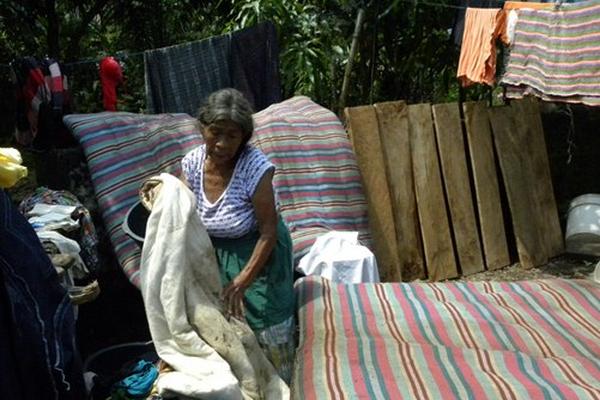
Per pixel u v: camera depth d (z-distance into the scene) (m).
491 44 4.48
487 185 5.02
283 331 2.63
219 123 2.29
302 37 5.40
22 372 2.09
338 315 2.86
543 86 4.23
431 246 4.76
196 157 2.54
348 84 5.28
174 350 2.27
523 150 5.17
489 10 4.47
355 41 5.18
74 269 2.91
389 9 5.16
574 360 2.48
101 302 3.92
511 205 5.02
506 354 2.52
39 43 6.90
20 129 4.41
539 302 3.09
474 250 4.95
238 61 4.86
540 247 5.07
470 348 2.61
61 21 7.21
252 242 2.56
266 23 4.85
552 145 5.52
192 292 2.32
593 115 5.38
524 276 4.86
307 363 2.46
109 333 3.74
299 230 4.03
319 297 3.00
